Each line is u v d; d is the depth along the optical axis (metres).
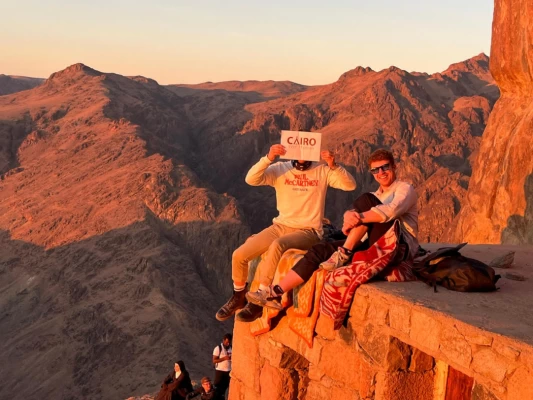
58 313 98.75
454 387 3.76
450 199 139.25
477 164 10.90
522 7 9.49
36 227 125.75
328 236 4.95
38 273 112.75
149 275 99.06
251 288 5.23
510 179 9.26
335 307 4.09
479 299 3.67
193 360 79.56
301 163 4.85
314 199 4.85
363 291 3.96
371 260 4.00
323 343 4.35
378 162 4.29
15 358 89.56
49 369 83.75
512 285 4.16
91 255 111.00
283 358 4.87
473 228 10.50
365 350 3.90
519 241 8.90
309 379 4.94
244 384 5.39
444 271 3.93
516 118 9.96
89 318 92.31
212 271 114.25
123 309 91.62
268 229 4.95
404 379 3.79
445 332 3.27
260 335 5.17
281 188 4.89
